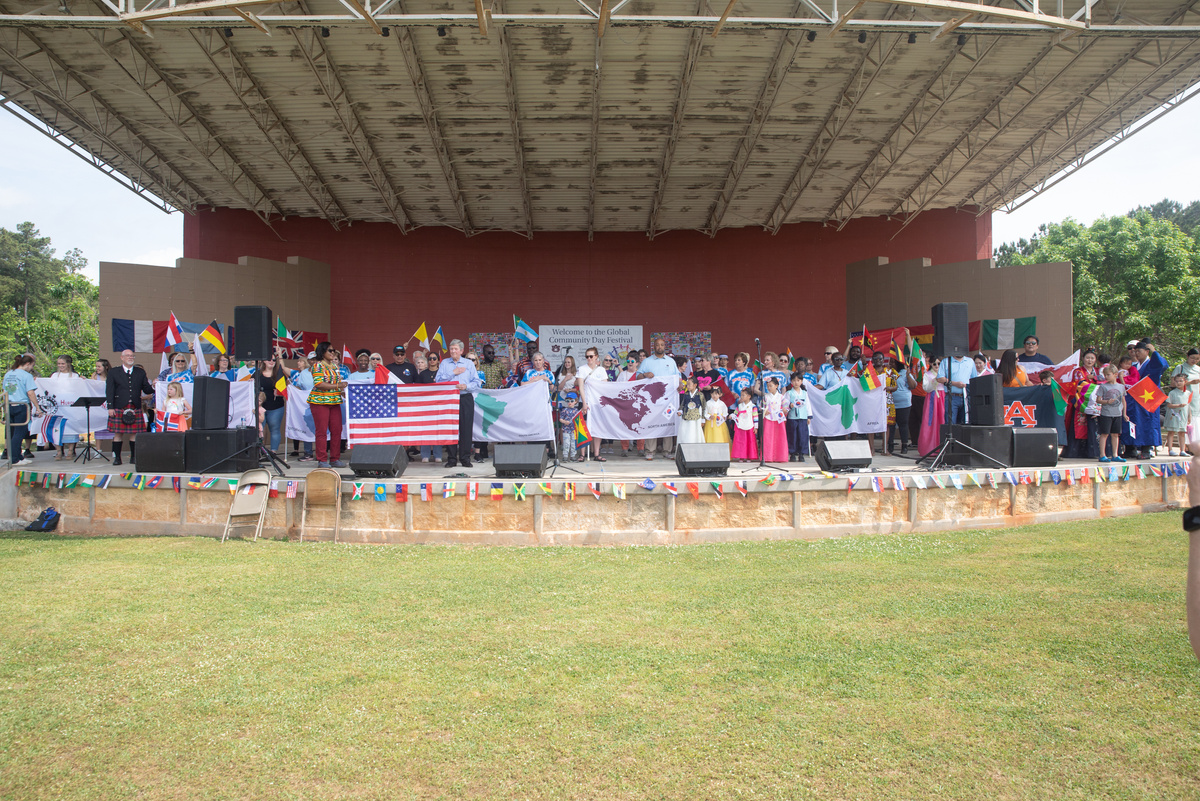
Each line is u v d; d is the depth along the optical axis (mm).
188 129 15930
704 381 10797
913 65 13758
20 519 9164
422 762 3193
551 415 10320
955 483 8320
